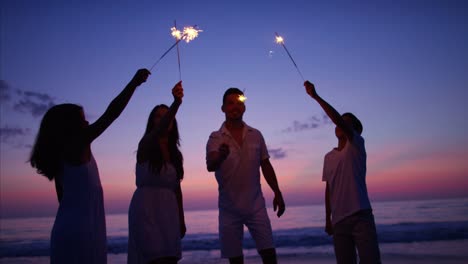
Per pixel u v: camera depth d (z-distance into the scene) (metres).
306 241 15.05
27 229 37.38
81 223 2.67
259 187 4.33
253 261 9.71
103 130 2.73
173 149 3.73
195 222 38.56
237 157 4.23
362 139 4.17
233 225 4.21
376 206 49.50
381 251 11.32
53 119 2.75
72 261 2.64
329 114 3.98
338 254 4.14
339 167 4.18
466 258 9.11
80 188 2.71
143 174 3.56
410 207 43.47
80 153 2.71
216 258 11.16
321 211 47.75
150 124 3.79
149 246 3.45
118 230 32.47
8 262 12.87
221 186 4.29
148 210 3.51
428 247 11.90
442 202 51.56
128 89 2.77
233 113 4.32
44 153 2.74
